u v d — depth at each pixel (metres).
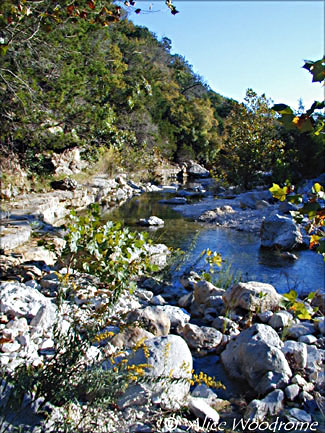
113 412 3.16
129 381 3.24
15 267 6.75
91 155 19.88
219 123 59.28
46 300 5.10
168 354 3.78
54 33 10.12
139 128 30.55
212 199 20.80
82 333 4.12
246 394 3.99
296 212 2.63
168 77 59.34
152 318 4.87
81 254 5.85
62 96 10.85
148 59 52.09
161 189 26.45
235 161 22.52
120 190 21.39
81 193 16.50
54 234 9.63
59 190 15.84
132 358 3.74
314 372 4.22
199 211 16.83
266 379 3.97
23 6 4.17
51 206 13.17
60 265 6.72
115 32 35.50
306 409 3.73
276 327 5.48
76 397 2.81
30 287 5.48
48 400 2.75
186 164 39.62
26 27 6.14
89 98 12.09
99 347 4.09
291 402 3.79
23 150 13.03
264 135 21.89
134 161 27.56
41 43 10.23
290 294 2.74
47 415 2.69
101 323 3.51
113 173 23.67
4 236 8.07
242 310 5.88
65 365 2.87
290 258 10.02
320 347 4.98
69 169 18.83
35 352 3.94
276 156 22.23
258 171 22.36
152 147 32.91
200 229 13.44
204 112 46.94
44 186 15.42
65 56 11.38
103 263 5.32
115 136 19.02
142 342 3.95
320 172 23.31
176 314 5.60
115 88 17.19
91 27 11.47
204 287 6.41
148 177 29.20
